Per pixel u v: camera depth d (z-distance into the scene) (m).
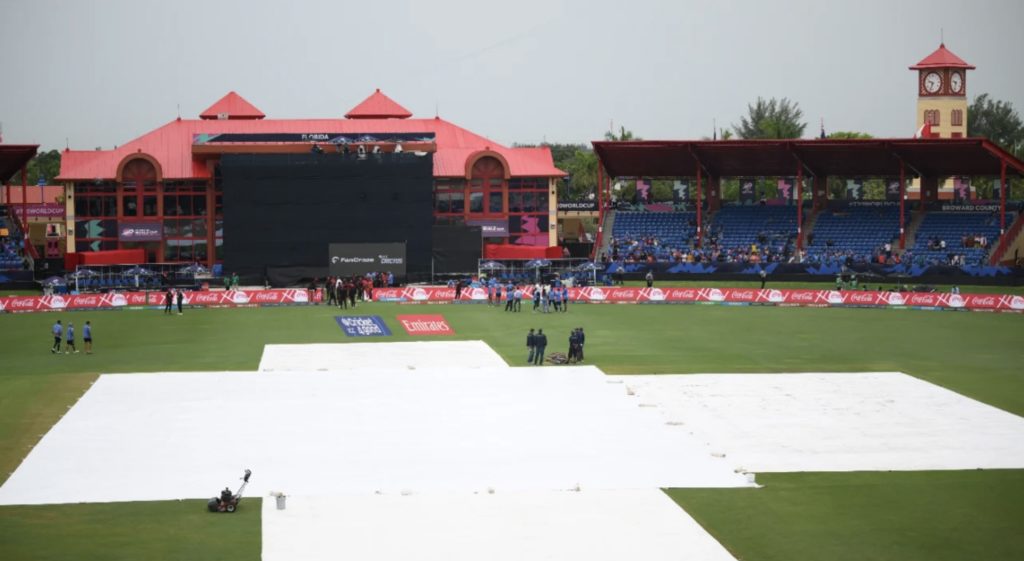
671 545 39.47
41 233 170.00
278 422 57.09
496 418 58.16
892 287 120.50
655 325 95.81
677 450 51.88
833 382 68.38
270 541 39.59
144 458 50.22
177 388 65.31
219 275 132.25
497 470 48.59
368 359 76.25
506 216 143.62
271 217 130.75
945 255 128.88
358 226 131.75
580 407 60.75
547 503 44.03
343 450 51.78
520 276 129.50
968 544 39.75
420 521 41.84
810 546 39.47
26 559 37.50
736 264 129.12
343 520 41.91
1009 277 120.50
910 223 137.00
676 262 130.25
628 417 58.44
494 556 38.34
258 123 146.88
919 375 71.00
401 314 103.06
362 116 154.00
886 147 129.12
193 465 49.16
